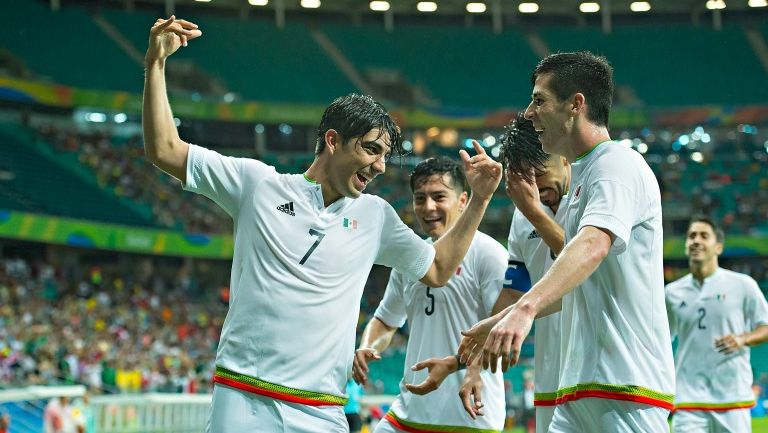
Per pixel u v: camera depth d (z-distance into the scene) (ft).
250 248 11.71
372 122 11.68
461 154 13.25
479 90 143.43
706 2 117.91
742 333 23.93
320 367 11.64
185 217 119.55
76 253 118.62
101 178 118.11
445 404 15.98
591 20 128.88
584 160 11.10
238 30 141.69
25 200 107.76
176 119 137.28
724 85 138.92
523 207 13.42
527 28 141.18
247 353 11.48
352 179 11.87
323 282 11.73
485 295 15.99
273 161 139.85
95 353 75.00
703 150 138.72
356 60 143.74
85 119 132.87
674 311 24.71
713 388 23.81
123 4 130.31
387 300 17.76
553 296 9.77
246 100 138.41
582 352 11.13
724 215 119.55
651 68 141.49
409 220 118.52
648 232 11.00
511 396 69.56
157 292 110.73
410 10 125.39
